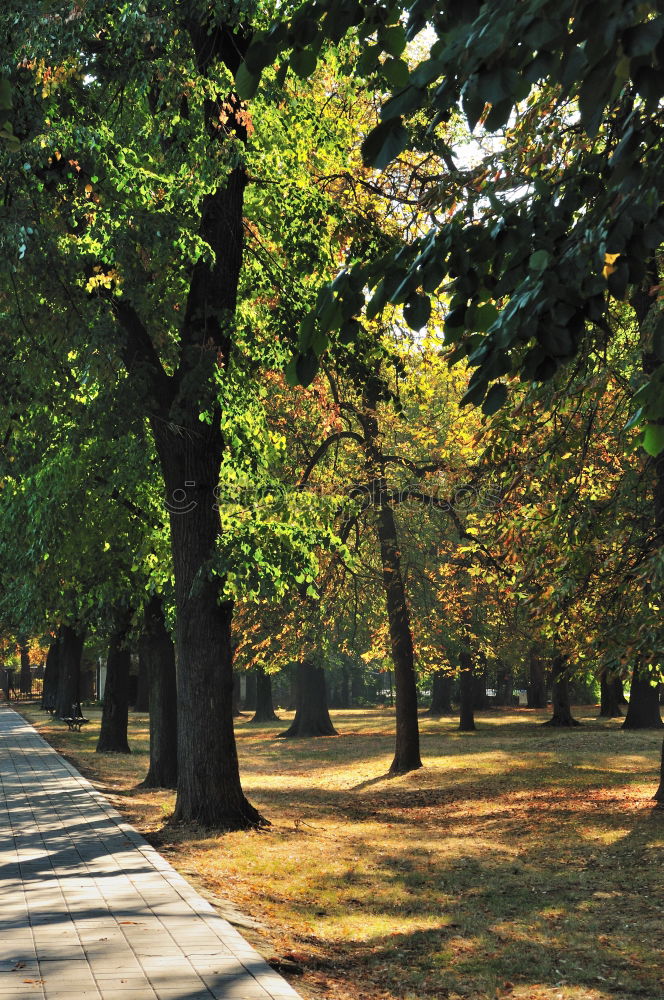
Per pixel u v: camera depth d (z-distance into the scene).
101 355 13.38
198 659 15.34
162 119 13.55
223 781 15.30
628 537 13.48
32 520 18.64
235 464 17.12
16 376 14.09
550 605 13.94
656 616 13.03
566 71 3.02
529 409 11.16
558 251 3.99
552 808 20.16
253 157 15.26
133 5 11.47
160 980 6.59
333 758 31.80
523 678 69.94
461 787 23.91
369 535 26.56
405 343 18.45
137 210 12.79
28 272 12.59
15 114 11.38
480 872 13.73
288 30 3.59
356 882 12.50
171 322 15.58
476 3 3.06
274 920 9.83
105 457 17.84
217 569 14.63
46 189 12.70
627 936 10.27
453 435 24.11
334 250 16.22
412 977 8.53
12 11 10.74
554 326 3.73
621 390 12.23
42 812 15.52
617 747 31.97
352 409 22.33
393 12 3.58
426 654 29.16
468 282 4.00
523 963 9.20
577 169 4.66
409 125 13.55
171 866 11.36
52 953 7.25
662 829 16.97
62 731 37.88
